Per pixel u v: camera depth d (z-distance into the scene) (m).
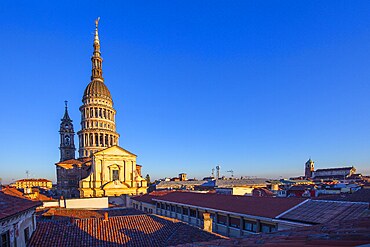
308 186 63.41
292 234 7.03
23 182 138.12
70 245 18.41
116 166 77.62
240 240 7.75
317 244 4.56
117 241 19.52
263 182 96.25
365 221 7.06
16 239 14.98
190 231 22.17
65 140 113.19
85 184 73.19
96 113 94.25
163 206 48.41
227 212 29.50
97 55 107.00
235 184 87.94
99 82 101.56
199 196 41.34
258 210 26.58
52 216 31.73
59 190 85.50
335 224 7.77
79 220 23.17
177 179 145.25
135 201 62.75
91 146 90.38
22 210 15.20
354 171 158.62
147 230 22.03
